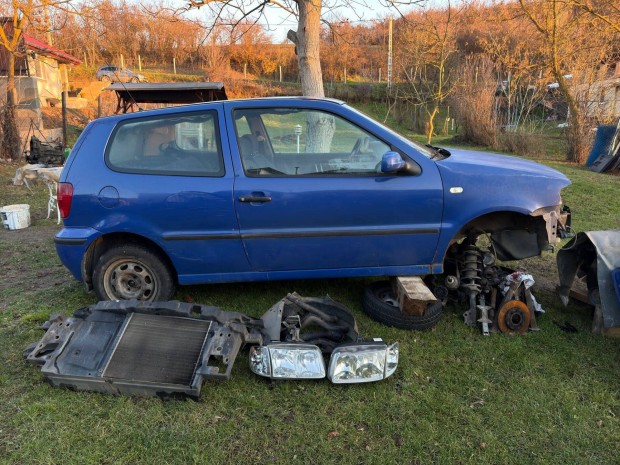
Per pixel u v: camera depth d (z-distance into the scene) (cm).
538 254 365
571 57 1590
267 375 286
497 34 2117
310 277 359
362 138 354
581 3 1402
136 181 345
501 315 346
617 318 330
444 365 309
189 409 266
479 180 342
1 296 424
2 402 271
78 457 230
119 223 345
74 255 354
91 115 2250
